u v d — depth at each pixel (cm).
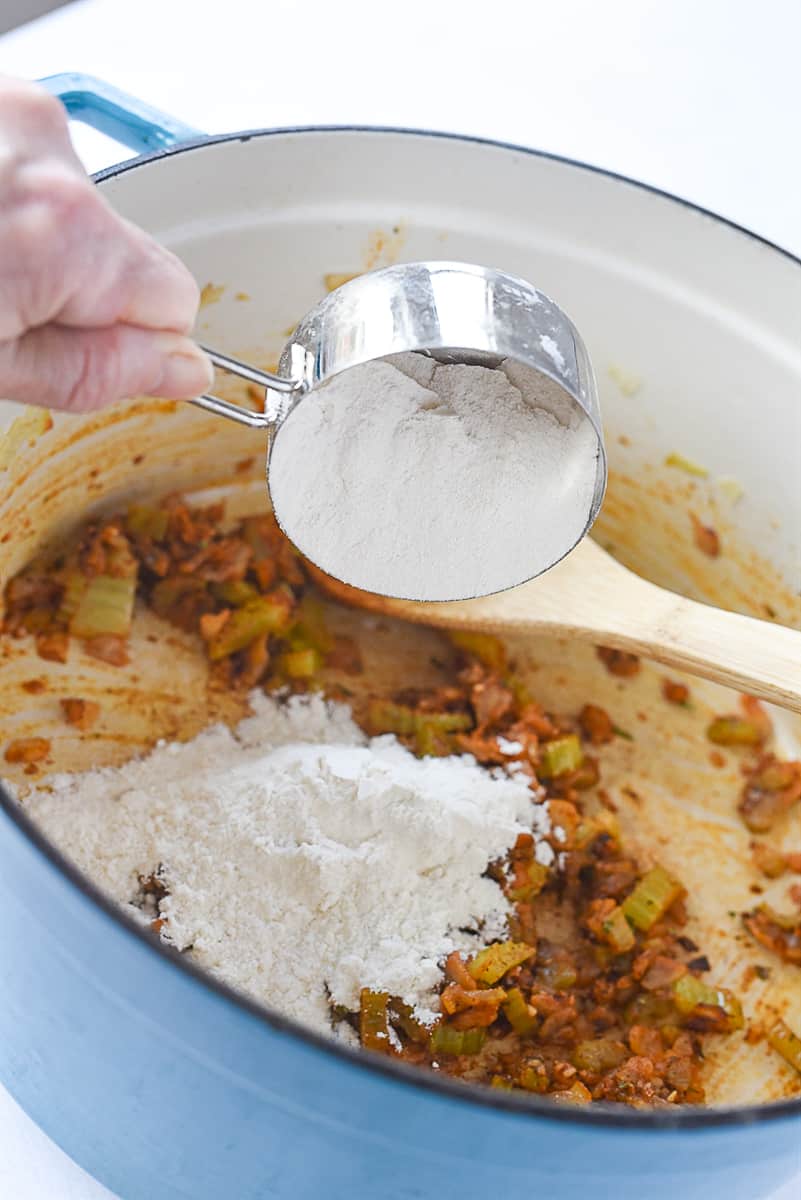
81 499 62
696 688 65
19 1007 49
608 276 61
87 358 47
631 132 76
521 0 81
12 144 45
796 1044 58
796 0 82
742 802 64
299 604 65
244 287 61
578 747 62
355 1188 48
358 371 50
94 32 76
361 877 56
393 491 52
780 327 60
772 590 64
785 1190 54
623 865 60
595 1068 56
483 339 48
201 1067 45
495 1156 44
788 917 61
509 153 59
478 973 56
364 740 62
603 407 65
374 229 61
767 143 77
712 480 64
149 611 64
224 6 78
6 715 60
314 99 75
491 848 58
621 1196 47
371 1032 54
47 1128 53
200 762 60
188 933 55
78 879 43
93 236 45
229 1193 50
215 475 66
